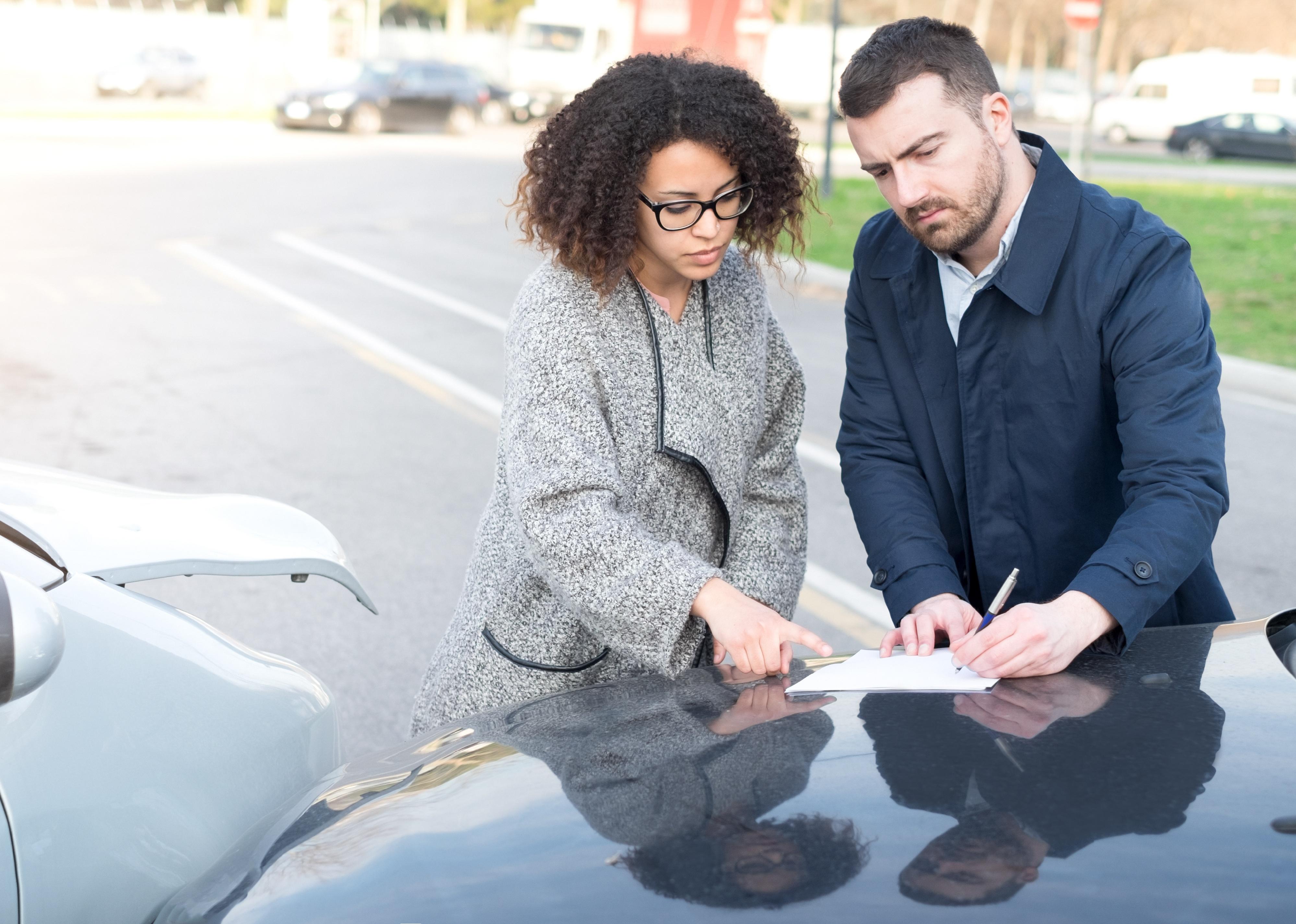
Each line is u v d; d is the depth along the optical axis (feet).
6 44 108.17
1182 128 87.15
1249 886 3.07
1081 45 42.45
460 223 45.42
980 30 175.52
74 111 89.45
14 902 3.93
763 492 5.98
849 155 73.97
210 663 5.08
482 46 143.74
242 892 3.95
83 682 4.49
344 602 13.58
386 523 16.03
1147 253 5.73
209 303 30.86
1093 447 6.01
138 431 19.97
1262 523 16.84
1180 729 3.90
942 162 5.66
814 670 4.91
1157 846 3.24
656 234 5.13
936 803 3.54
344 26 133.08
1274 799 3.41
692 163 4.97
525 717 4.72
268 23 119.55
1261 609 13.87
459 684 5.72
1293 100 92.89
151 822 4.46
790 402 6.09
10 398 21.75
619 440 5.31
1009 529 6.24
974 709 4.21
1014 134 5.98
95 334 27.20
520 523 5.09
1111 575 4.93
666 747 4.13
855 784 3.70
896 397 6.48
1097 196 5.92
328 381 23.59
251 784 4.95
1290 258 39.19
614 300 5.32
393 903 3.53
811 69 103.14
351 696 11.34
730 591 4.87
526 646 5.59
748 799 3.69
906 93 5.61
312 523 6.59
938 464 6.41
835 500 17.28
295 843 4.11
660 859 3.45
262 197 50.21
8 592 3.92
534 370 5.22
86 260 35.99
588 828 3.67
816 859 3.35
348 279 34.68
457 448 19.56
